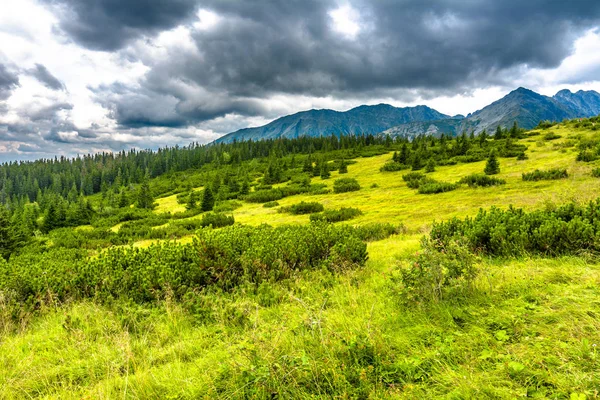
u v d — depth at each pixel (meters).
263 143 152.88
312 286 5.99
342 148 121.88
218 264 6.55
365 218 25.58
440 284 4.13
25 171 164.00
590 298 3.39
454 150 59.47
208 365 3.31
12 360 3.96
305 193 52.19
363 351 3.01
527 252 6.28
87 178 139.12
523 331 3.04
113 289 6.06
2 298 5.49
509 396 2.22
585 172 25.16
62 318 5.16
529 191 23.55
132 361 3.52
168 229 32.69
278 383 2.63
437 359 2.81
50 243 30.17
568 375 2.30
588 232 5.74
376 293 5.19
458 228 8.47
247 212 42.41
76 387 3.21
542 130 68.69
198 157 148.38
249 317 4.53
